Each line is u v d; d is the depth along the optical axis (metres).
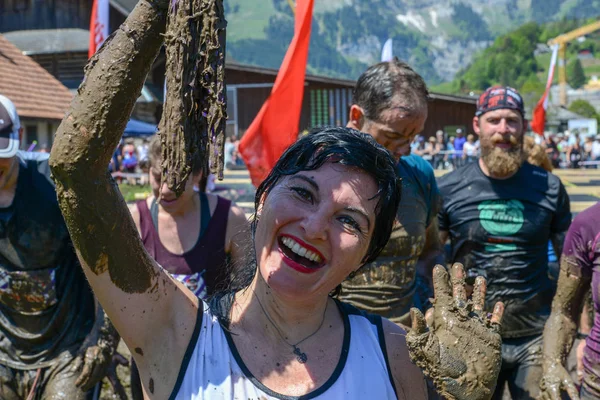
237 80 30.73
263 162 4.82
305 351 1.71
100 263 1.59
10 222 3.24
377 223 1.71
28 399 3.39
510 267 3.96
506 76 195.50
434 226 3.74
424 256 3.80
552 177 4.05
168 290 1.71
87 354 3.27
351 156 1.64
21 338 3.42
